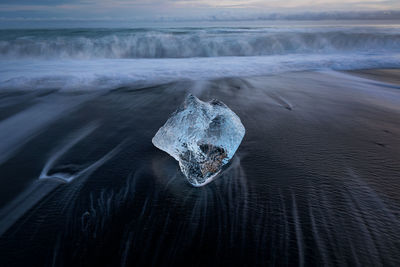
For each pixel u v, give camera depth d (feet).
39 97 16.12
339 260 4.96
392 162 8.29
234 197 6.74
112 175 7.84
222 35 42.09
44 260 5.07
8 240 5.51
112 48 34.12
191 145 6.92
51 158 8.91
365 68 24.30
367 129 10.90
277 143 9.61
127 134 10.82
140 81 19.88
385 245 5.24
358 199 6.57
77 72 22.48
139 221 6.00
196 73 22.40
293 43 37.32
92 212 6.29
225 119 7.80
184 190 7.07
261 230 5.69
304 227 5.75
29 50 32.40
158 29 55.01
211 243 5.41
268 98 15.30
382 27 56.08
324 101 14.71
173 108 14.06
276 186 7.14
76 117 12.87
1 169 8.23
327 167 8.03
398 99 15.16
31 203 6.64
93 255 5.15
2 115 13.14
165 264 4.97
